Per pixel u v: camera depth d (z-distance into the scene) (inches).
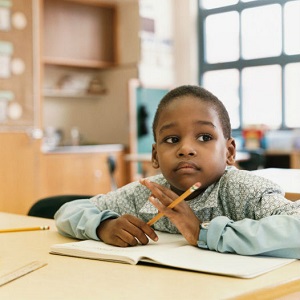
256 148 254.5
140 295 27.2
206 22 283.7
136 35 262.2
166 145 41.0
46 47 247.0
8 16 196.1
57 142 257.1
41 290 28.9
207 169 40.4
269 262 33.1
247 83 273.0
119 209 49.1
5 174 196.2
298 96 258.8
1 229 50.4
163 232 46.1
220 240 36.1
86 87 268.4
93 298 27.0
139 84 256.8
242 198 41.4
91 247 38.7
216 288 28.1
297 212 37.6
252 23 269.6
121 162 247.4
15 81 198.4
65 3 253.3
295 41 257.9
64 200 67.3
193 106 40.3
